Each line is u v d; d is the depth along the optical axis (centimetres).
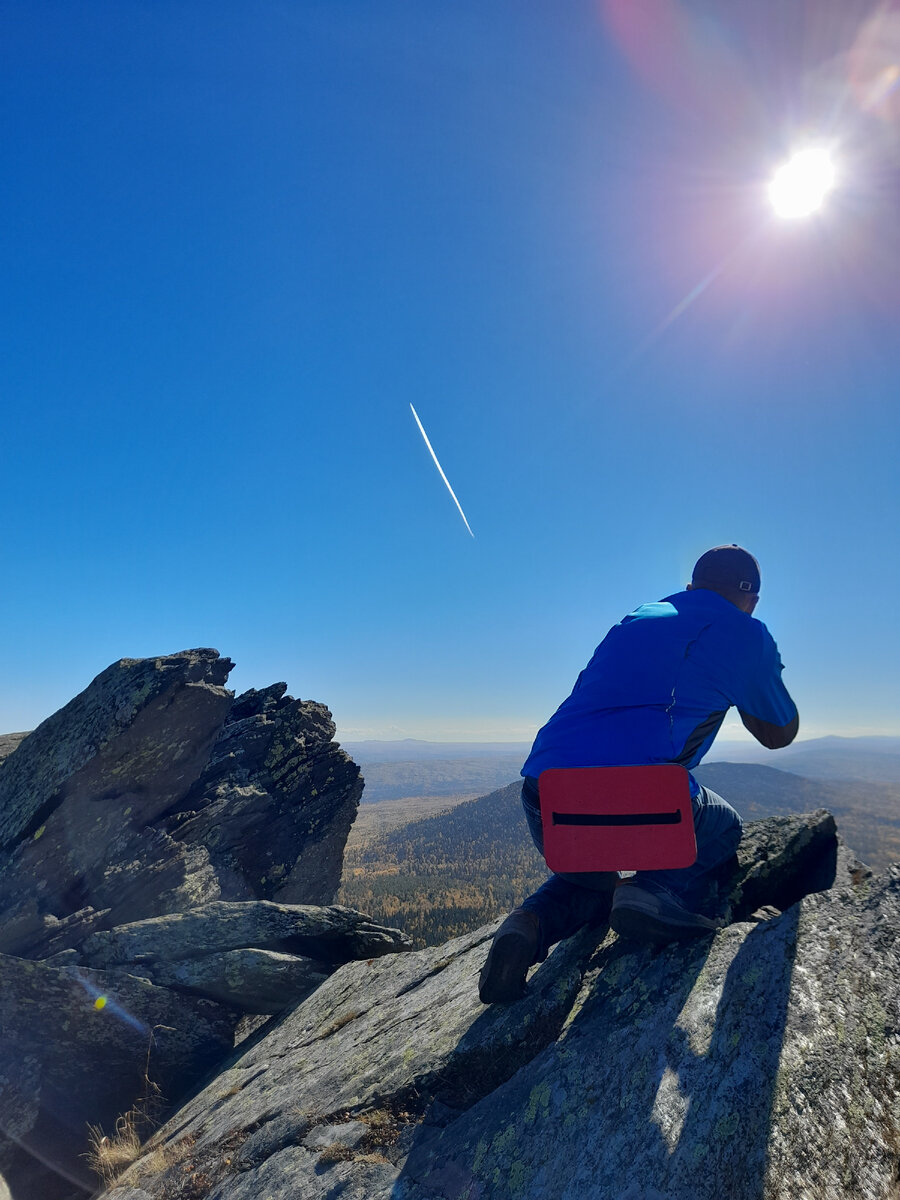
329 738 690
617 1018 162
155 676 433
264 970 342
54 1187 271
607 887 192
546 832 154
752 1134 115
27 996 308
